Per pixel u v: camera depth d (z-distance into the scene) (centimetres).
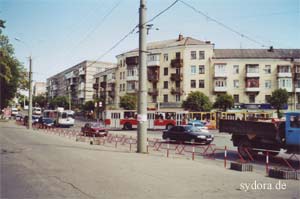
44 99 13550
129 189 867
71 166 1238
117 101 7850
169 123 4156
